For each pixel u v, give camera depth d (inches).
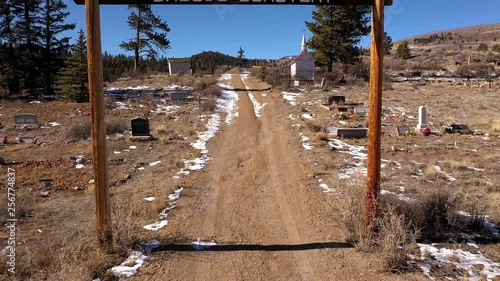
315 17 1857.8
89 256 271.9
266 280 247.1
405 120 977.5
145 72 2117.4
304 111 1069.8
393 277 242.8
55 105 1156.5
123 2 272.8
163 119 968.3
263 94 1398.9
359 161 579.8
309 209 377.7
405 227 289.6
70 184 490.6
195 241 306.3
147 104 1146.0
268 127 878.4
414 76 2119.8
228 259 275.6
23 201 416.5
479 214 329.7
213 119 976.3
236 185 472.1
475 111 1112.2
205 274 255.0
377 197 287.3
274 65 2871.6
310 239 307.9
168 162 599.5
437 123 931.3
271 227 336.8
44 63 1439.5
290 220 352.5
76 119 968.3
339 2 277.0
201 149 689.0
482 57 3065.9
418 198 366.3
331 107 1084.5
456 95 1433.3
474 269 248.4
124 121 901.2
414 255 268.7
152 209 375.6
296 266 263.9
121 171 550.6
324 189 441.1
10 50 1374.3
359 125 880.3
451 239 294.4
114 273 252.1
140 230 327.0
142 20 1771.7
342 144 709.9
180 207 391.9
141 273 254.1
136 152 673.0
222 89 1498.5
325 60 1929.1
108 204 281.4
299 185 461.1
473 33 6722.4
